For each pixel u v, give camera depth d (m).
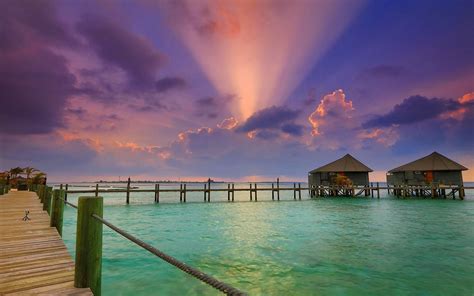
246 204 32.72
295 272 7.96
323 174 44.47
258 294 6.52
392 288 6.87
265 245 11.22
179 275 7.65
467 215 21.81
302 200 38.59
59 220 8.05
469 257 9.43
